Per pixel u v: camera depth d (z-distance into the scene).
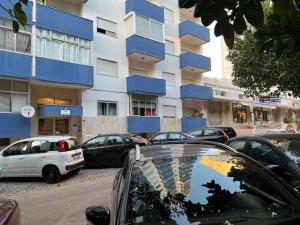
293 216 2.79
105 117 22.48
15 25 4.17
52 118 20.73
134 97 24.48
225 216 2.86
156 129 25.16
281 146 6.62
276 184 3.36
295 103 47.62
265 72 14.34
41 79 18.53
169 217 2.86
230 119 35.41
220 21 2.77
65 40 20.06
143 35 24.77
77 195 10.13
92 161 16.17
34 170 12.90
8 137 17.56
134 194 3.13
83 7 22.42
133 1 24.30
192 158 3.77
